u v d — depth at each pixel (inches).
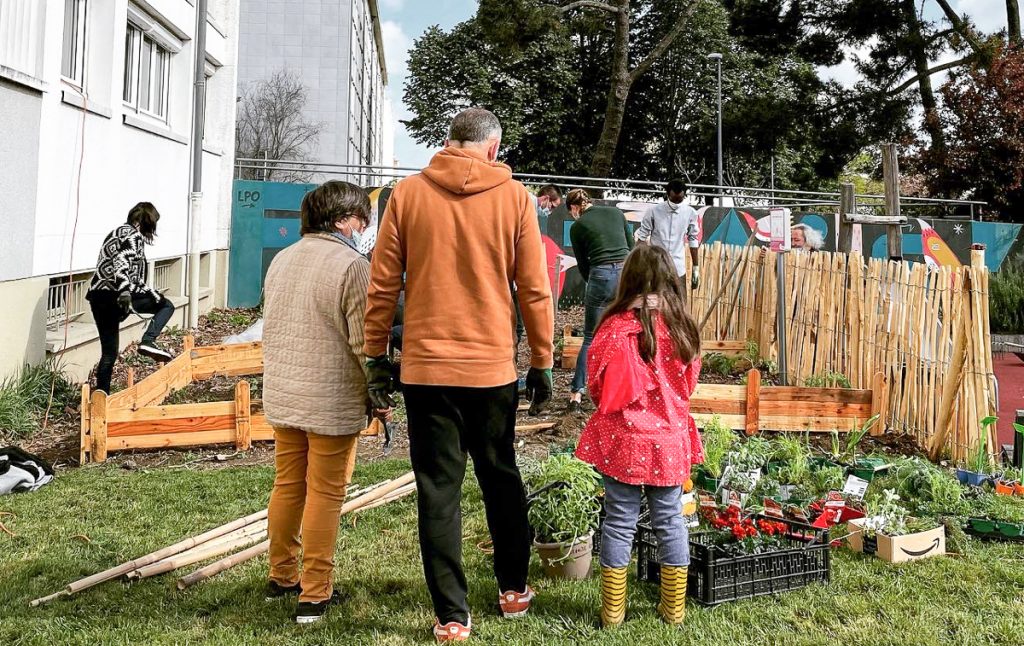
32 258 310.3
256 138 1270.9
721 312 456.4
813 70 1079.6
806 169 1373.0
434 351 130.9
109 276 288.8
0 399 273.6
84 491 213.5
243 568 163.3
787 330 377.4
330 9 1300.4
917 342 274.7
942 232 722.2
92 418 241.4
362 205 150.6
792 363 371.6
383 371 136.7
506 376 134.0
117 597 150.0
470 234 130.7
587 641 132.5
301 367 141.3
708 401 276.7
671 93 1392.7
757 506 171.8
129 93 453.7
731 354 409.7
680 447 138.1
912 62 977.5
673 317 138.3
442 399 131.4
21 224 301.3
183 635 134.8
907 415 278.4
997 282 626.8
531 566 163.3
